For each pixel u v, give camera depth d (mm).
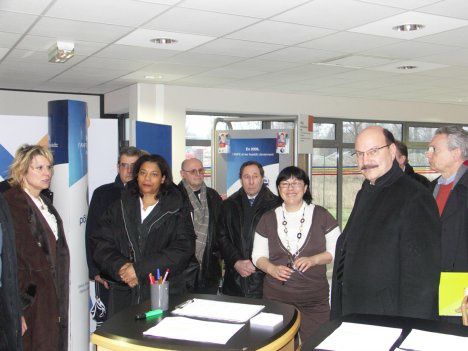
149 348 1634
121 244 2773
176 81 7023
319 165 8609
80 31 4324
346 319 1724
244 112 7914
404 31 4289
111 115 8375
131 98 7367
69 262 2895
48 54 5188
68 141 3092
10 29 4266
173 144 7426
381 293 1828
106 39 4613
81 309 3250
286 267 2836
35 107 7883
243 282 3318
